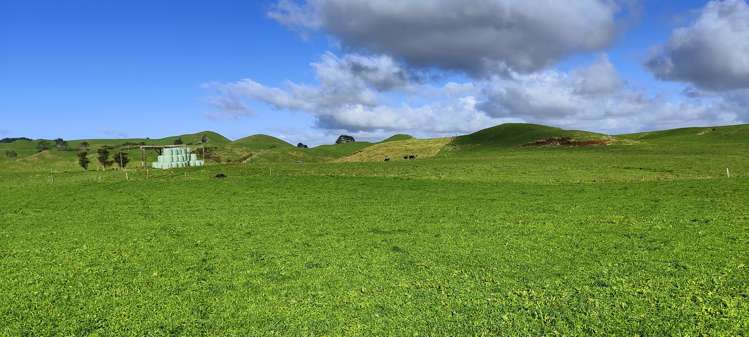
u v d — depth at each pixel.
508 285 20.33
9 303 19.56
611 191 47.94
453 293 19.53
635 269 21.91
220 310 18.41
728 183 48.62
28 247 29.39
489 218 35.91
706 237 27.41
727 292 18.36
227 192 52.28
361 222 35.47
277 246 28.50
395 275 22.17
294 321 17.19
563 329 15.80
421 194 49.38
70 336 16.41
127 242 30.44
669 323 15.91
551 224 33.06
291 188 54.50
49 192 54.66
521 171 69.69
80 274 23.52
